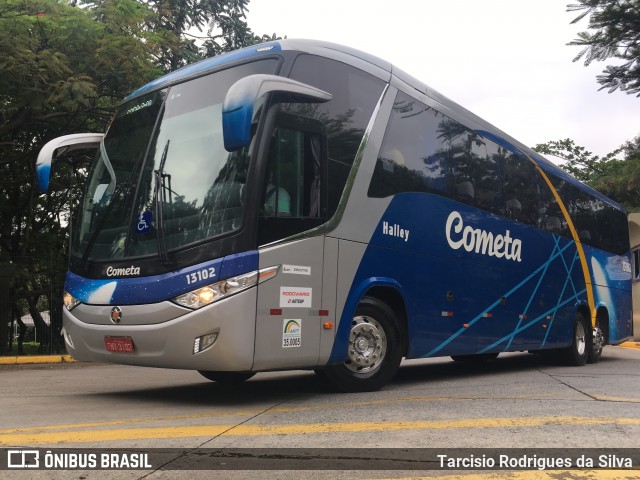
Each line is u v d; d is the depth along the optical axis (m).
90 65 14.21
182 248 5.98
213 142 6.36
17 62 12.52
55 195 17.27
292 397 6.84
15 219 17.02
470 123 9.55
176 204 6.26
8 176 16.16
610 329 13.86
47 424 5.24
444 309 8.34
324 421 5.31
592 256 13.28
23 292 14.73
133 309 6.08
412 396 6.90
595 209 13.88
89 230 6.96
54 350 14.62
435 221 8.29
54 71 12.78
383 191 7.43
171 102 6.96
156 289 5.98
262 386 8.05
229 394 7.18
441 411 5.82
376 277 7.20
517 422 5.27
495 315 9.50
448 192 8.65
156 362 6.02
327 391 7.39
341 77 7.10
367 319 7.28
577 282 12.41
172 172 6.46
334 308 6.64
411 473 3.79
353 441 4.56
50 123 15.23
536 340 10.70
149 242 6.24
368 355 7.28
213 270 5.81
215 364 5.77
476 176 9.41
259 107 6.22
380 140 7.48
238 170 6.09
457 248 8.70
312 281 6.43
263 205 6.07
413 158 8.04
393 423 5.22
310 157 6.58
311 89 6.59
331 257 6.66
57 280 14.88
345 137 7.01
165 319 5.90
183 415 5.66
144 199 6.48
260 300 5.94
